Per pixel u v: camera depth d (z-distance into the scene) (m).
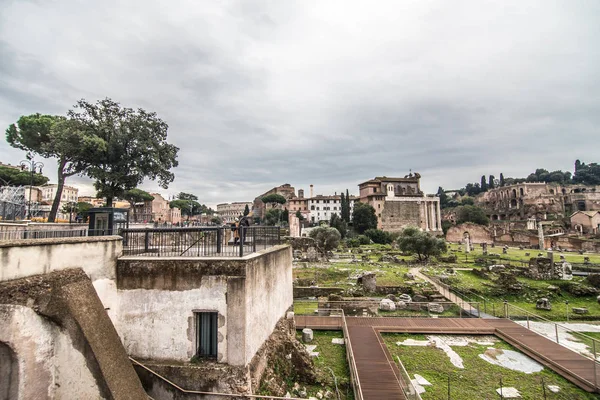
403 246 49.28
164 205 93.31
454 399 11.84
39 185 51.97
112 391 7.29
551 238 66.31
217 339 9.37
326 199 127.38
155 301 9.70
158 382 9.12
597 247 58.22
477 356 15.55
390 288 29.11
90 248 9.03
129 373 7.98
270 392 10.41
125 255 10.66
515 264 42.62
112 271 9.82
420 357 15.41
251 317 9.84
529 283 31.53
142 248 12.62
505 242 79.19
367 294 28.78
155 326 9.62
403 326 19.05
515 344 16.59
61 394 7.44
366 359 14.49
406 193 122.69
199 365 9.17
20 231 12.77
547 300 26.45
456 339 17.73
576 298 28.48
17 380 6.82
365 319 20.45
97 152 25.95
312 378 12.82
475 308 24.12
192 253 11.80
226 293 9.33
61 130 25.48
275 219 106.50
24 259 7.15
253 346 9.96
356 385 11.41
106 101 27.12
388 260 49.94
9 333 6.64
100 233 13.14
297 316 20.88
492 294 29.33
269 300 12.33
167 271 9.71
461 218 115.12
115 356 7.84
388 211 108.62
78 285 8.03
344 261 49.00
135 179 28.47
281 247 15.34
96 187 29.38
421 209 110.56
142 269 9.86
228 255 10.66
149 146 28.19
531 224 95.56
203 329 9.69
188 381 9.03
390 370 13.46
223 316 9.29
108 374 7.41
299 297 28.47
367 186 119.44
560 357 14.66
